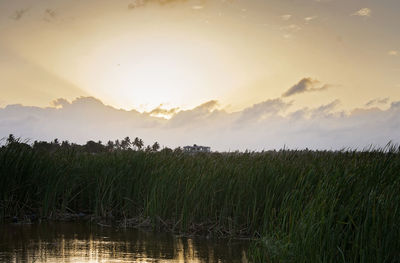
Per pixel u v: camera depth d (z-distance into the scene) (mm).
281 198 11461
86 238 11102
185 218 12180
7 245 10016
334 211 8234
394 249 6852
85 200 15367
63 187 14578
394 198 7605
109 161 15477
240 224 12125
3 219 13438
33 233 11523
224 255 9570
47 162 14719
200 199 12578
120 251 9781
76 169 15297
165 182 13086
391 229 6898
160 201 12852
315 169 11508
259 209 11938
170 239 11242
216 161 14453
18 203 14039
